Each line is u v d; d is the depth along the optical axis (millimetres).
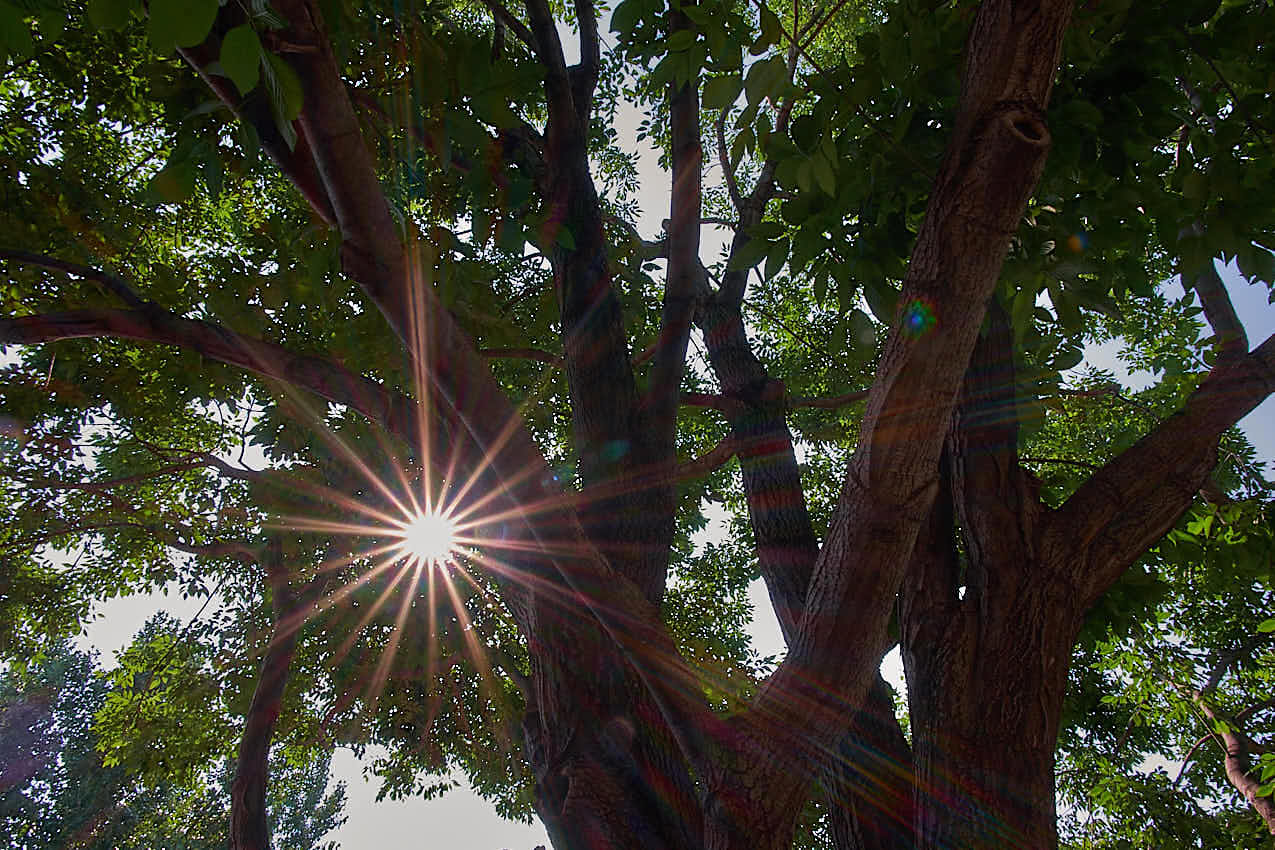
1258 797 7730
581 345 3822
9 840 24891
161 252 7688
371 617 8562
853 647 2082
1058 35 1999
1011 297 3213
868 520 2039
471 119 2594
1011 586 3016
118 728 9148
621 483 3510
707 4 2283
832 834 3379
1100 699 9117
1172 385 7277
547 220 3518
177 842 25031
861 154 3053
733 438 4695
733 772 2090
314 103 1486
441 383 1720
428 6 3625
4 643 8938
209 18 1119
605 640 3061
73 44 6117
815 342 8492
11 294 6156
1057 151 2959
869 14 7352
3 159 5980
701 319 5402
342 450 7492
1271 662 8820
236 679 8758
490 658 8695
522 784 9109
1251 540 4484
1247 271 3115
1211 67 3160
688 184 4324
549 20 3902
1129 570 3746
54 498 8023
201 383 6586
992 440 3328
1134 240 3277
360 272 1645
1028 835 2617
